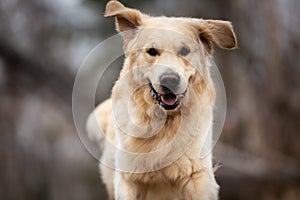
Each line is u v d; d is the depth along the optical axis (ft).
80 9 58.08
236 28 52.70
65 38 59.57
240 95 52.54
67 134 67.00
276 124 50.80
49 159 64.85
